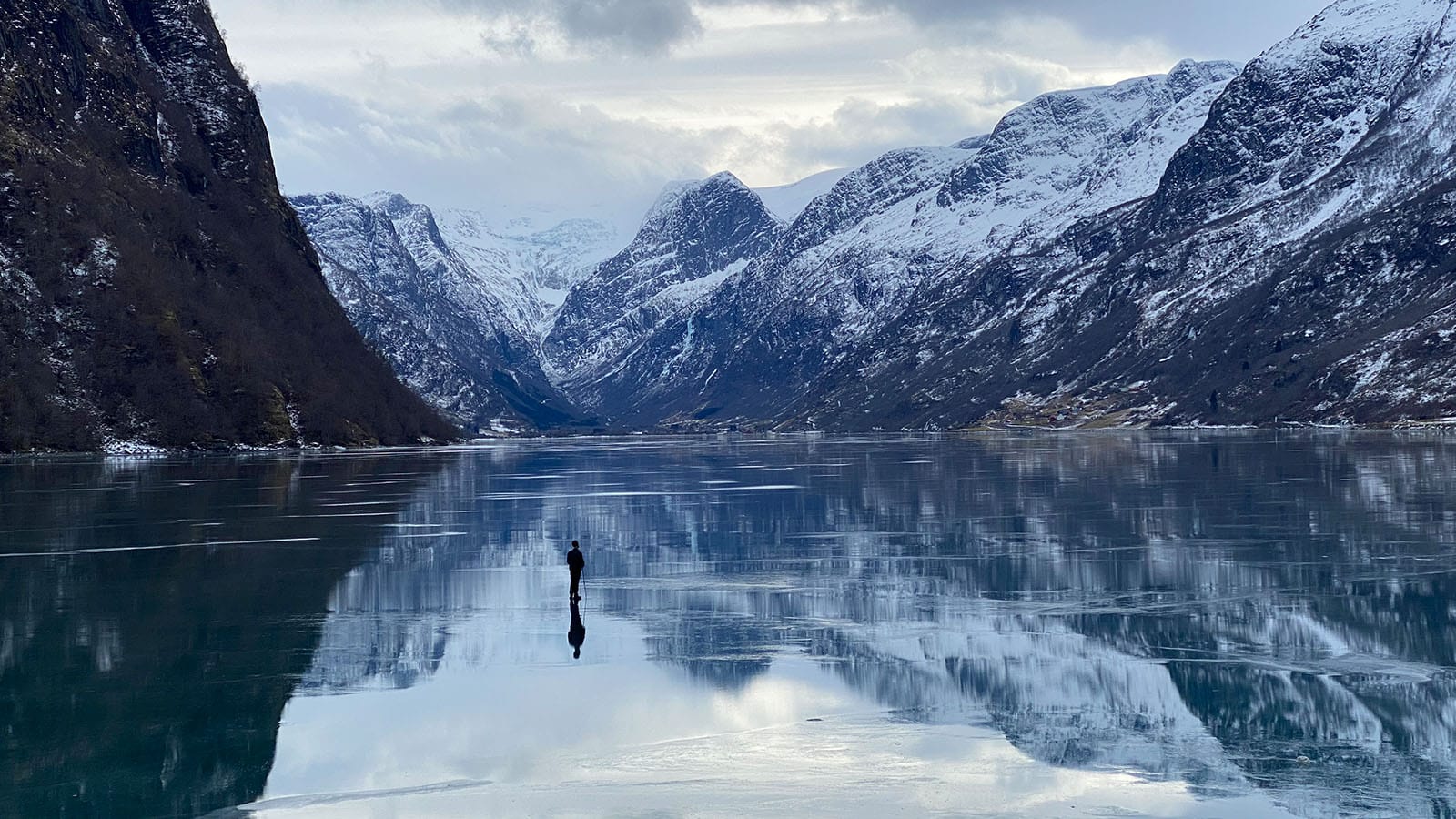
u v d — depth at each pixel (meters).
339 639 55.62
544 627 57.81
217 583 69.75
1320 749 38.69
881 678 47.69
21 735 42.03
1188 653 50.38
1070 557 75.88
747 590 66.81
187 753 40.16
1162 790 35.50
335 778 37.81
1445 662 48.34
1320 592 62.91
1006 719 42.19
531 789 36.59
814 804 35.03
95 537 89.62
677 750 39.72
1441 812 33.66
